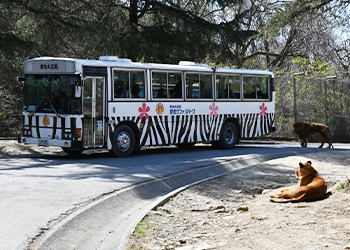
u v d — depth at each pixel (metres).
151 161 14.98
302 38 34.06
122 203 9.17
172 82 17.98
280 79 26.64
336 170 14.15
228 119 20.41
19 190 9.36
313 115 26.42
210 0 24.67
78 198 8.73
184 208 9.20
